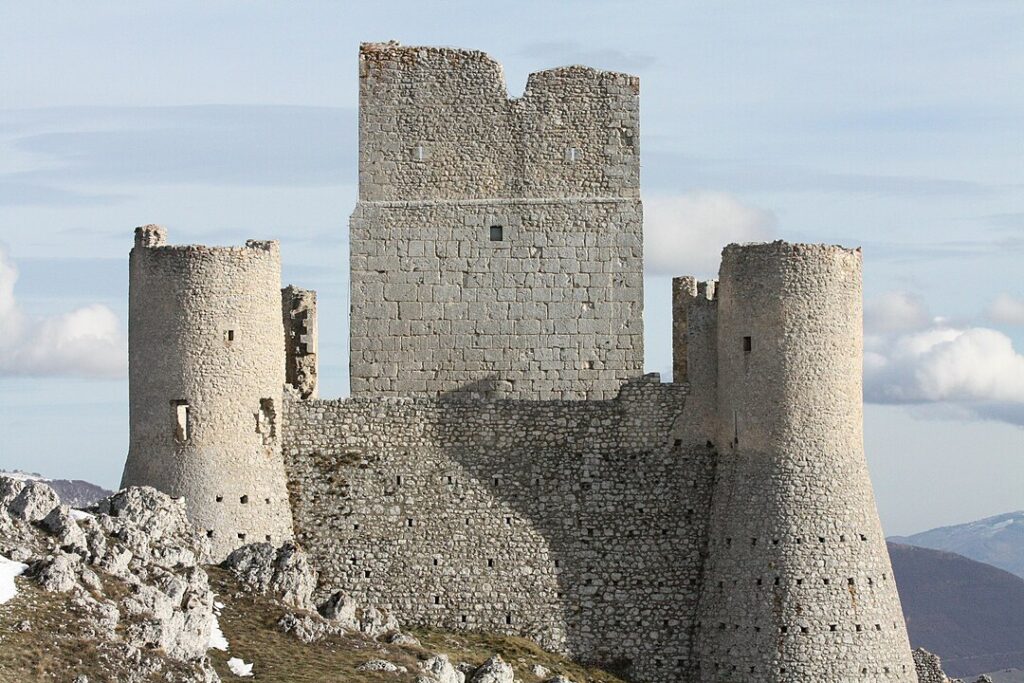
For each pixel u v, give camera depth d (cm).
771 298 13025
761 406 13012
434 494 13325
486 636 13175
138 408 13062
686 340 13512
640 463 13375
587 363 13962
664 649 13200
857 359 13162
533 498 13362
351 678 11619
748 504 13000
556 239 14000
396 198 13988
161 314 13012
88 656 11025
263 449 13162
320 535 13250
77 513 12288
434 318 13925
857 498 13000
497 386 13938
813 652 12750
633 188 14062
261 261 13175
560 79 14112
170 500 12650
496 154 14038
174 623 11656
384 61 14050
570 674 12938
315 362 13988
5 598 11256
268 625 12238
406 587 13225
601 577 13275
